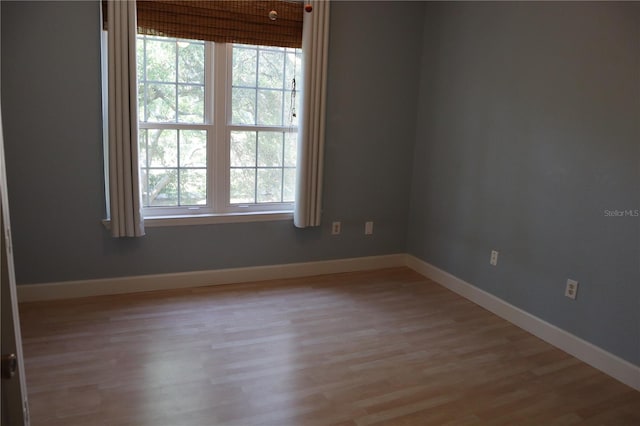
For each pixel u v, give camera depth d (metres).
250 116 3.60
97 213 3.22
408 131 4.10
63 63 2.98
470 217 3.54
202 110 3.46
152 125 3.32
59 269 3.20
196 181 3.52
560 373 2.56
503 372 2.55
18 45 2.87
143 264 3.41
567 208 2.77
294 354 2.64
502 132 3.22
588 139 2.63
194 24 3.23
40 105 2.97
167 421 2.02
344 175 3.93
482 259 3.44
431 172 3.96
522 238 3.09
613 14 2.46
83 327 2.84
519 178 3.10
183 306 3.22
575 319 2.75
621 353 2.51
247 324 2.99
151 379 2.33
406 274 4.11
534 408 2.24
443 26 3.73
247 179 3.69
